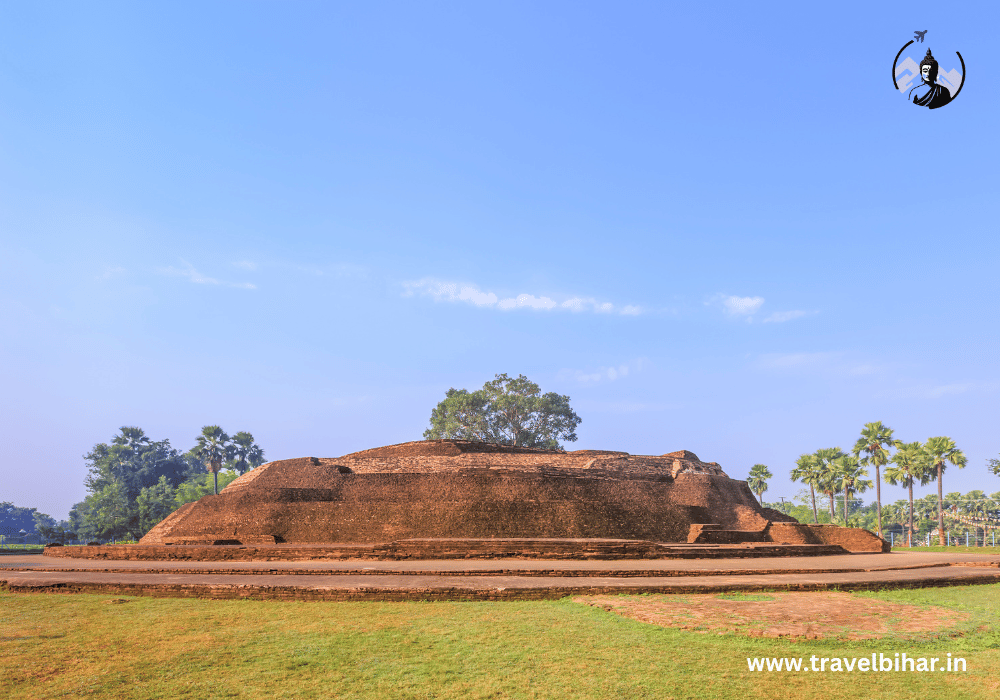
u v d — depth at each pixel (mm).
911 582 18938
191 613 15031
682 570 20203
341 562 24047
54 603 16375
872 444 58031
